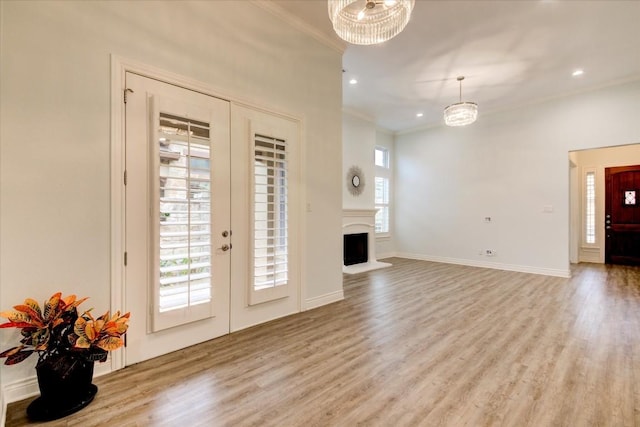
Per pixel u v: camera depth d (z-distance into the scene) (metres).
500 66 4.37
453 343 2.63
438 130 7.10
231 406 1.78
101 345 1.76
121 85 2.17
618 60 4.18
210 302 2.63
